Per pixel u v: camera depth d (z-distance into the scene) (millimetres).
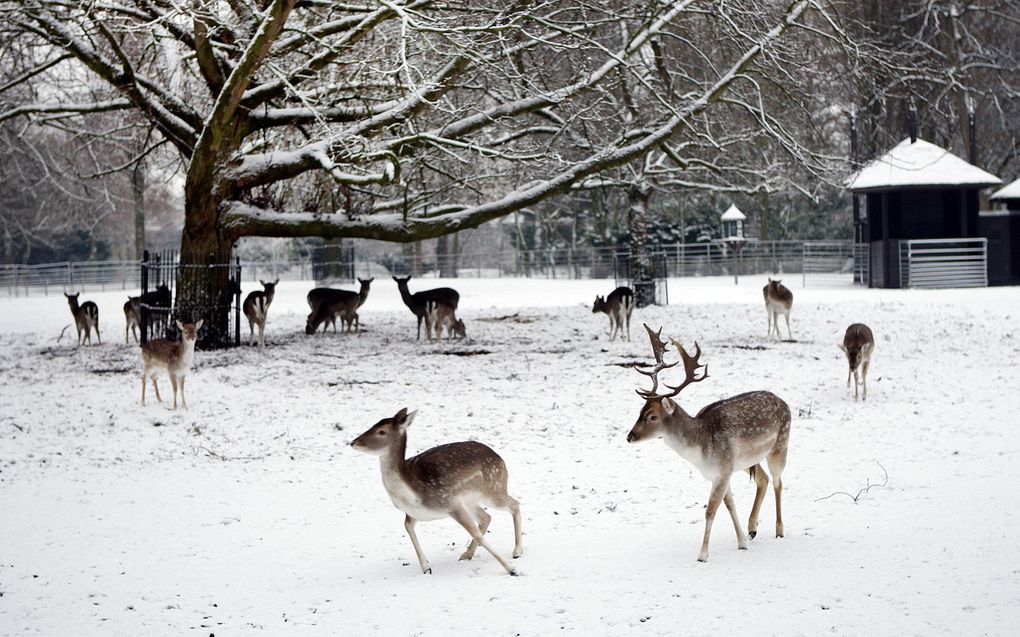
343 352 21156
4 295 50531
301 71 21031
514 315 28109
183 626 6938
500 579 7578
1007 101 49031
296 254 73188
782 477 10367
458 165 26234
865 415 13141
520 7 21562
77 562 8484
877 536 8086
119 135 28766
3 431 14086
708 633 6230
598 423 13500
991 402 13523
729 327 23469
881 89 26391
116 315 34625
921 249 36469
